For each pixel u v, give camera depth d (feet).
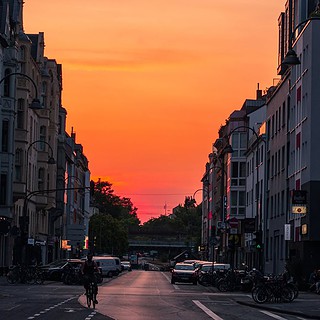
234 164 588.09
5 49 376.07
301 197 300.20
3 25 366.63
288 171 353.10
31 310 159.02
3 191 374.63
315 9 327.67
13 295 217.97
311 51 305.32
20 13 422.00
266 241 418.51
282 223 368.68
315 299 227.61
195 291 278.67
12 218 386.32
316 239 297.12
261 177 447.01
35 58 468.75
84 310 162.50
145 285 327.67
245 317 156.35
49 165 516.73
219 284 284.61
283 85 373.40
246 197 537.24
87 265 175.32
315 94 303.89
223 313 166.40
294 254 330.34
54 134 527.40
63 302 188.14
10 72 377.30
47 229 534.78
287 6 370.53
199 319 146.72
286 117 360.69
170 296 234.99
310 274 296.92
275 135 396.98
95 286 173.68
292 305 194.90
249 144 511.40
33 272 302.86
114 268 444.96
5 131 375.66
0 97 366.02
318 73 303.89
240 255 532.73
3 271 376.07
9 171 375.66
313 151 301.63
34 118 461.37
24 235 317.63
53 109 524.11
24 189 409.28
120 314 153.79
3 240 376.89
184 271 355.97
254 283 241.55
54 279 345.10
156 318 146.30
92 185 332.19
